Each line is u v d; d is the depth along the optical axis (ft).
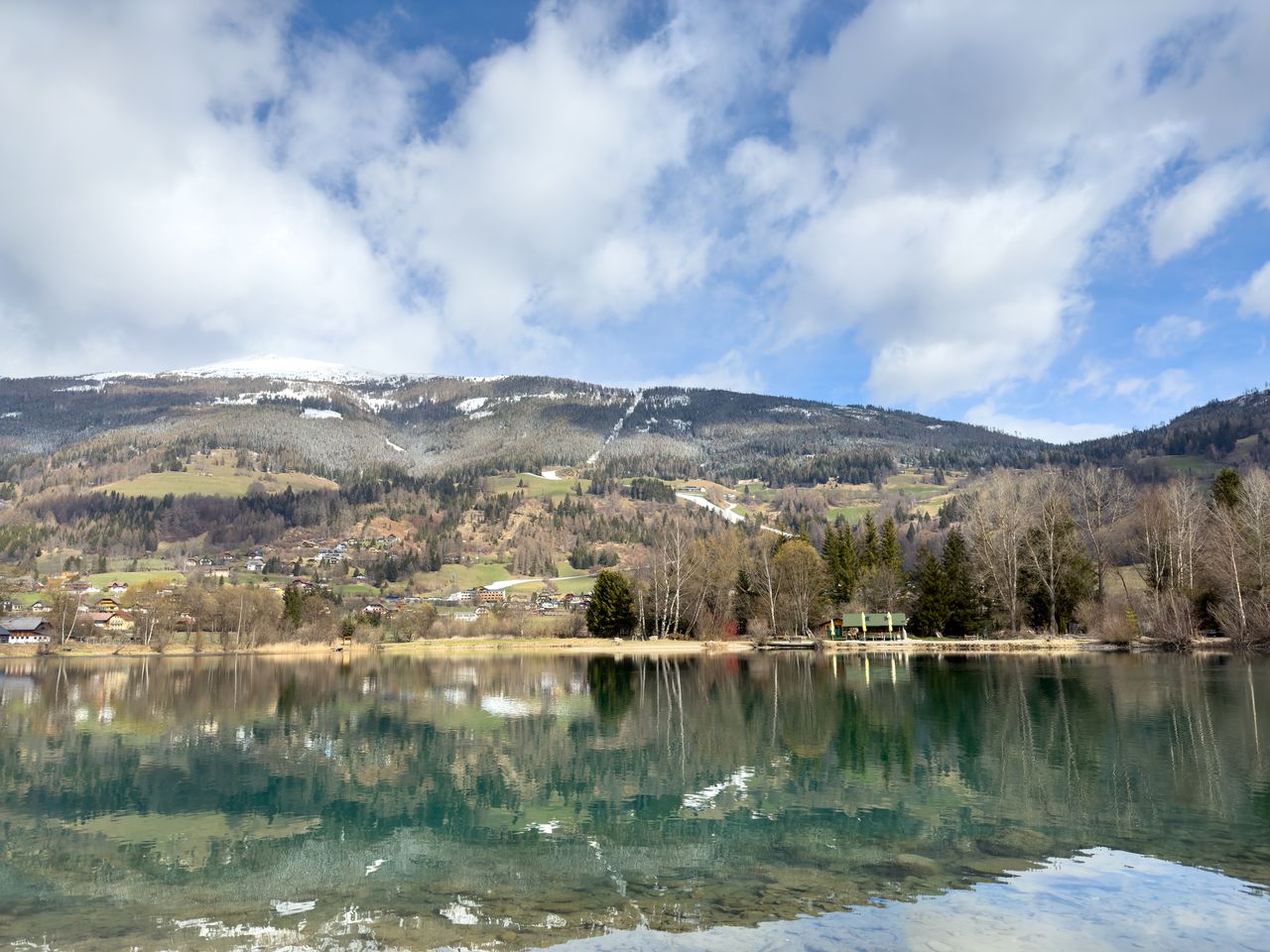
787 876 50.19
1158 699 123.85
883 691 149.07
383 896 47.60
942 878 49.32
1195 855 53.06
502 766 86.53
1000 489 297.74
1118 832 58.29
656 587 346.74
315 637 403.95
